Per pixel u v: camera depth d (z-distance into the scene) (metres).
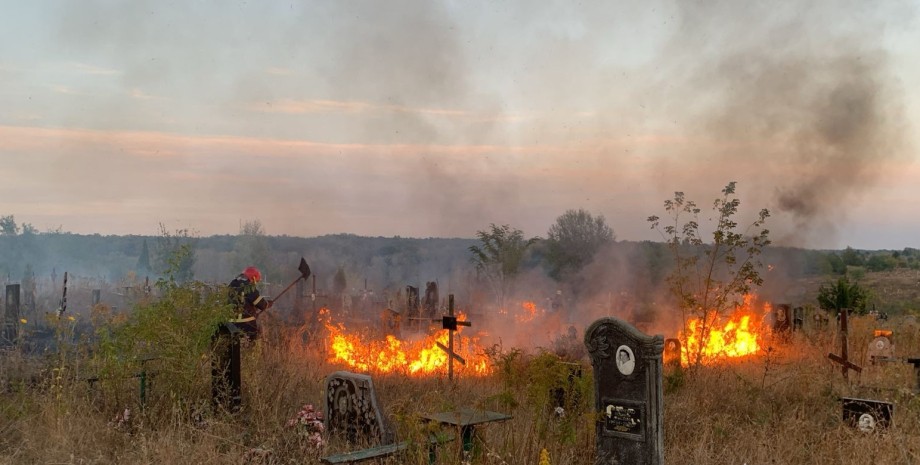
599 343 8.04
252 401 9.83
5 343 15.78
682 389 10.80
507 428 8.51
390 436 8.80
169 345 9.72
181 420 8.61
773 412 10.27
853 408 9.81
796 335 17.95
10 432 8.72
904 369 13.09
